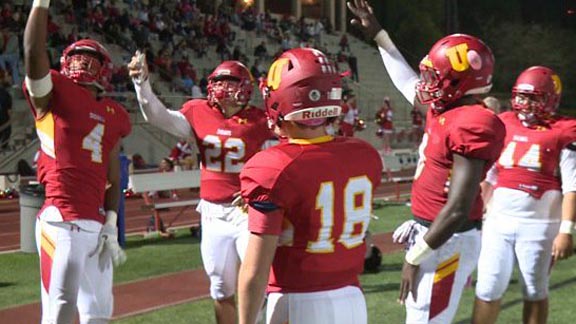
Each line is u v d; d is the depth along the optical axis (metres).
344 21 39.72
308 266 3.03
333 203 3.00
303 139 3.04
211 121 5.44
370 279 8.18
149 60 23.89
